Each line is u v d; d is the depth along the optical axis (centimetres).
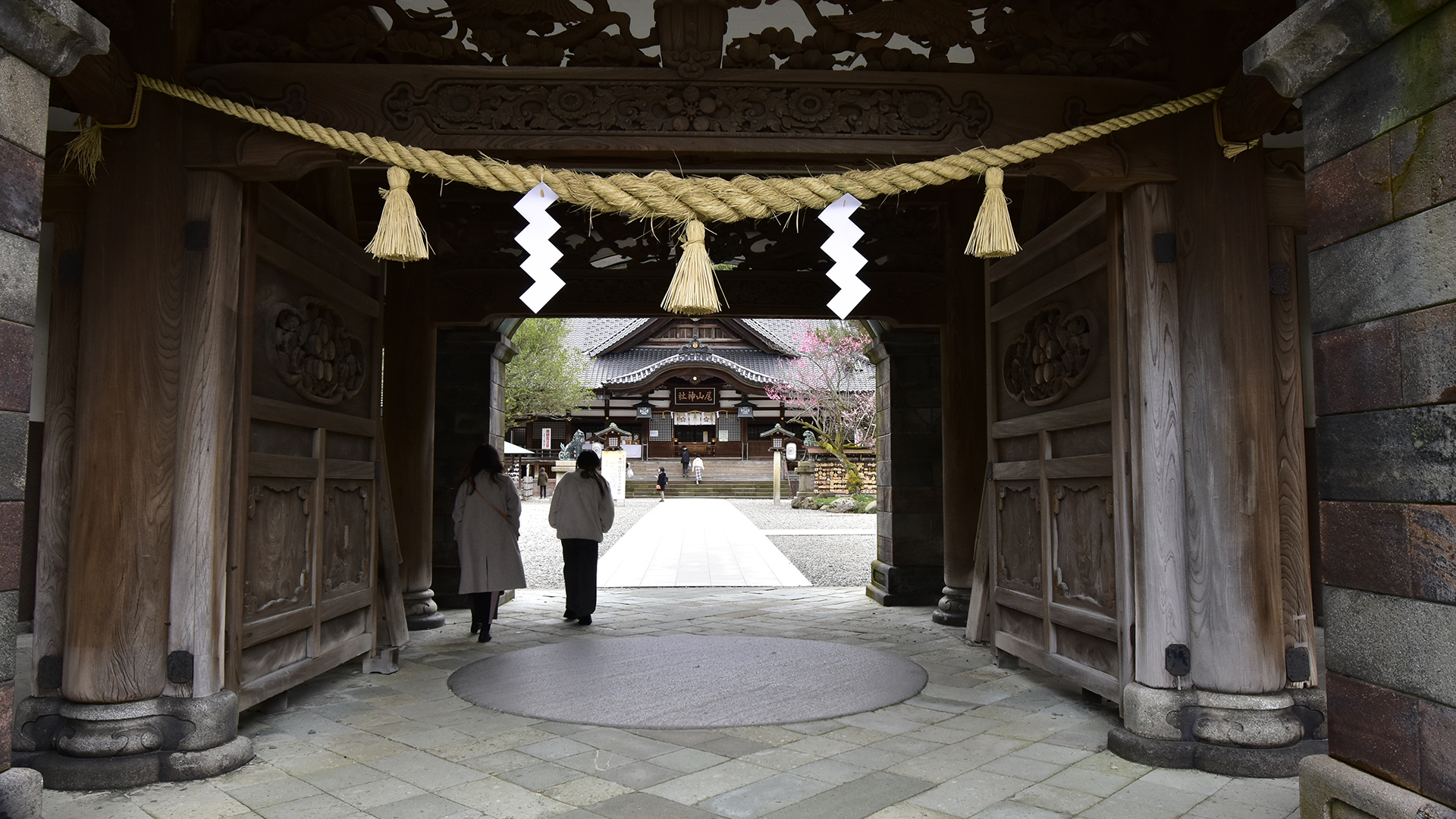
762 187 264
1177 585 314
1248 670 302
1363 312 188
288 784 283
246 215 321
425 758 310
